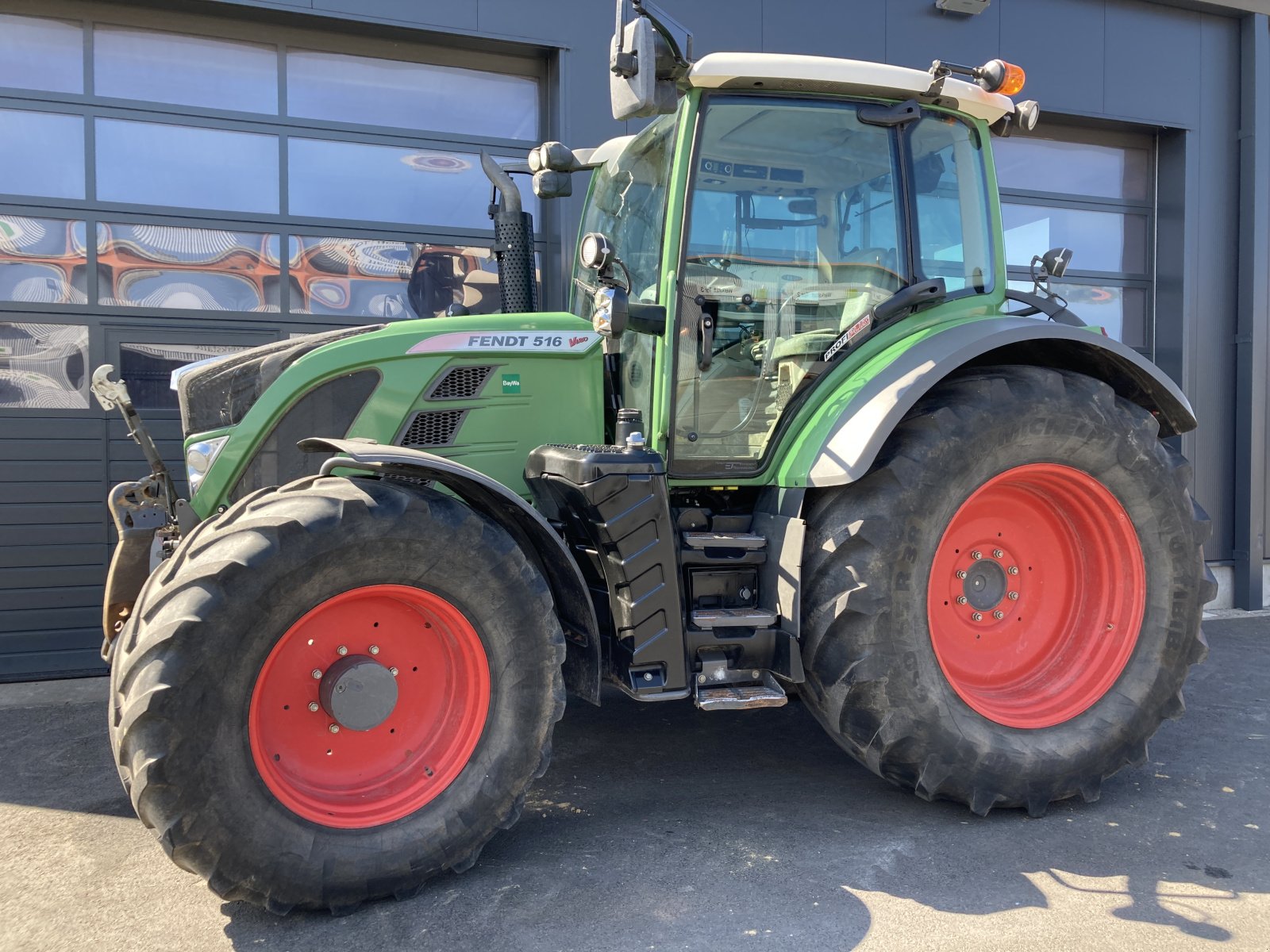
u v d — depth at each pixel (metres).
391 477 2.53
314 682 2.26
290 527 2.11
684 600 2.77
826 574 2.68
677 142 2.85
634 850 2.55
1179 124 6.40
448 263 5.24
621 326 2.68
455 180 5.24
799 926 2.14
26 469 4.49
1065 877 2.40
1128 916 2.20
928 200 3.20
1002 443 2.76
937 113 3.16
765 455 2.95
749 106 2.90
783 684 3.19
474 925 2.14
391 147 5.11
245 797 2.06
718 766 3.26
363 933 2.11
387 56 5.08
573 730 3.69
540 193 3.59
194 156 4.78
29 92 4.53
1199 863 2.50
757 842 2.61
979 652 3.03
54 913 2.23
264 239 4.91
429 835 2.25
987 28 5.95
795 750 3.44
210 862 2.02
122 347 4.68
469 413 2.87
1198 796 3.00
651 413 2.91
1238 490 6.47
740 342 2.96
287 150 4.92
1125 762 2.92
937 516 2.69
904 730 2.62
